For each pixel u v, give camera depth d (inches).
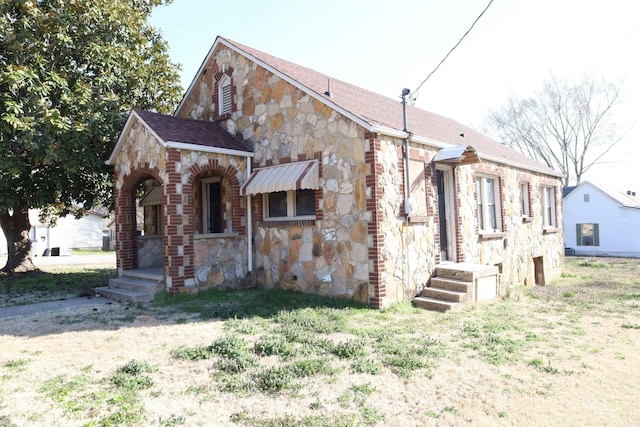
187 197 420.8
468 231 508.4
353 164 385.1
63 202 623.2
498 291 437.7
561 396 189.9
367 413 173.0
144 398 187.9
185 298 403.9
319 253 412.8
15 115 444.8
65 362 236.1
